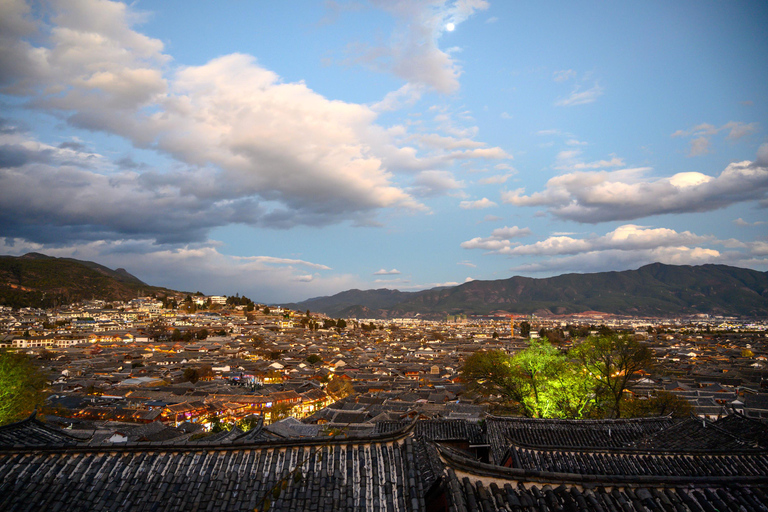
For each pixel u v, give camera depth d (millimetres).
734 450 16422
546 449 16859
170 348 183625
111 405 90062
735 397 83188
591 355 41406
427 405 83812
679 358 158625
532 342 45781
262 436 21281
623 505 10656
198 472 11617
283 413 91625
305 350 191000
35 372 50156
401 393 103438
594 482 11164
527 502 10648
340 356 175375
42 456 11859
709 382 106688
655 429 24312
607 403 44438
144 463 11797
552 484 11203
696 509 10703
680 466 16016
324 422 78312
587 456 16500
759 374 118562
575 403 41562
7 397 43750
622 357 40344
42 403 49438
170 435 67688
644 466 16000
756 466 15898
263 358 170750
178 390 105375
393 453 12055
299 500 11000
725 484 11266
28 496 10969
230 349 185250
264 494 11133
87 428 69625
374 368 154750
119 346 187750
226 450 12148
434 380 127188
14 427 16797
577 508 10500
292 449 12211
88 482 11352
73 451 11906
